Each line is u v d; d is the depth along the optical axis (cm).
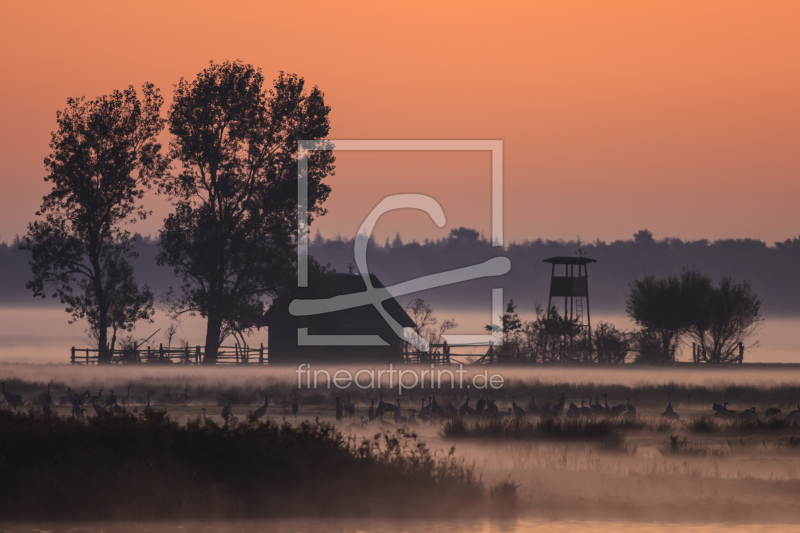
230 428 6931
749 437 9481
